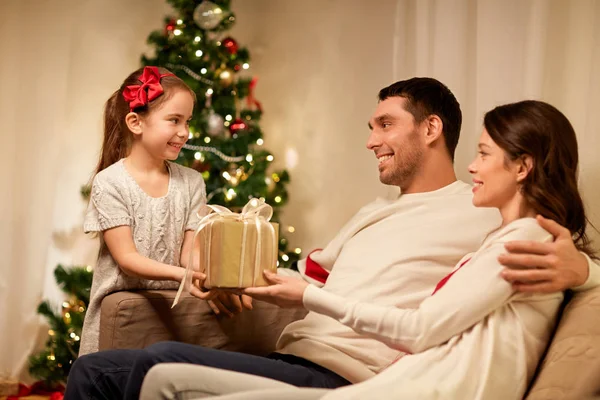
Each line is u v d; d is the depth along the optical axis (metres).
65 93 3.44
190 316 1.96
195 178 2.18
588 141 2.19
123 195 2.00
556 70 2.37
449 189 1.93
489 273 1.40
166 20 3.19
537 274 1.37
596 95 2.20
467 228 1.82
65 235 3.48
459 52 2.70
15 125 3.38
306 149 3.64
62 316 3.16
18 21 3.39
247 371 1.59
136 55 3.61
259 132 3.29
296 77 3.68
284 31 3.71
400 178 1.96
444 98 1.97
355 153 3.49
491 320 1.40
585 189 2.18
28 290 3.37
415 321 1.42
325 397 1.33
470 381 1.34
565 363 1.34
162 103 2.02
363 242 1.88
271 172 3.72
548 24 2.38
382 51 3.40
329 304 1.55
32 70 3.40
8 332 3.35
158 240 2.04
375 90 3.42
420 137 1.94
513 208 1.50
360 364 1.67
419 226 1.84
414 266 1.78
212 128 3.08
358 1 3.49
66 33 3.45
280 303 1.66
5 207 3.36
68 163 3.49
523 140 1.47
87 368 1.74
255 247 1.67
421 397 1.28
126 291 1.97
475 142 2.68
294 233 3.66
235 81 3.34
